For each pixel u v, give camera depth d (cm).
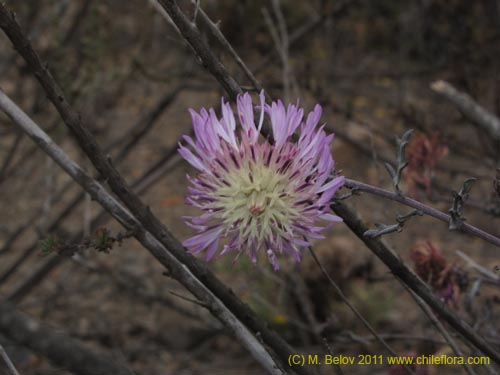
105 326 520
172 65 575
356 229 175
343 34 712
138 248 613
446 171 454
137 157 736
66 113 179
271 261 141
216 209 142
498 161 401
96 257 593
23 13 479
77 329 513
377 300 482
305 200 140
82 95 457
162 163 480
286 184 141
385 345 221
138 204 188
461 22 560
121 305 545
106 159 184
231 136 145
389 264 183
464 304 256
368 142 595
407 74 591
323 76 610
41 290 561
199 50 169
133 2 544
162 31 564
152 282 570
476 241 572
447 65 546
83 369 243
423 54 603
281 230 142
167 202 677
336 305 477
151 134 768
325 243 515
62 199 654
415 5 632
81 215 633
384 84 692
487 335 281
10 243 518
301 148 142
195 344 515
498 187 173
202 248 143
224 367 485
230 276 486
